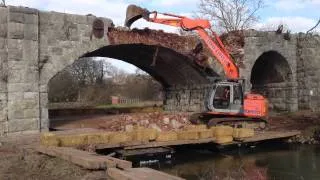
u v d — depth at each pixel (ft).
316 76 92.17
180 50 77.82
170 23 74.64
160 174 29.66
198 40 79.56
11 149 44.60
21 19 60.03
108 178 30.63
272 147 65.00
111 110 109.19
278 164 52.29
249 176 45.83
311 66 91.86
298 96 92.53
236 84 69.56
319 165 51.52
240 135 59.88
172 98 101.24
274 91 96.07
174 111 99.55
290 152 60.54
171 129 64.03
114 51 82.58
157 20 73.67
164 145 53.47
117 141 50.60
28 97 60.34
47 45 63.21
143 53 83.92
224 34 86.94
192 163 53.21
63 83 169.27
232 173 47.19
